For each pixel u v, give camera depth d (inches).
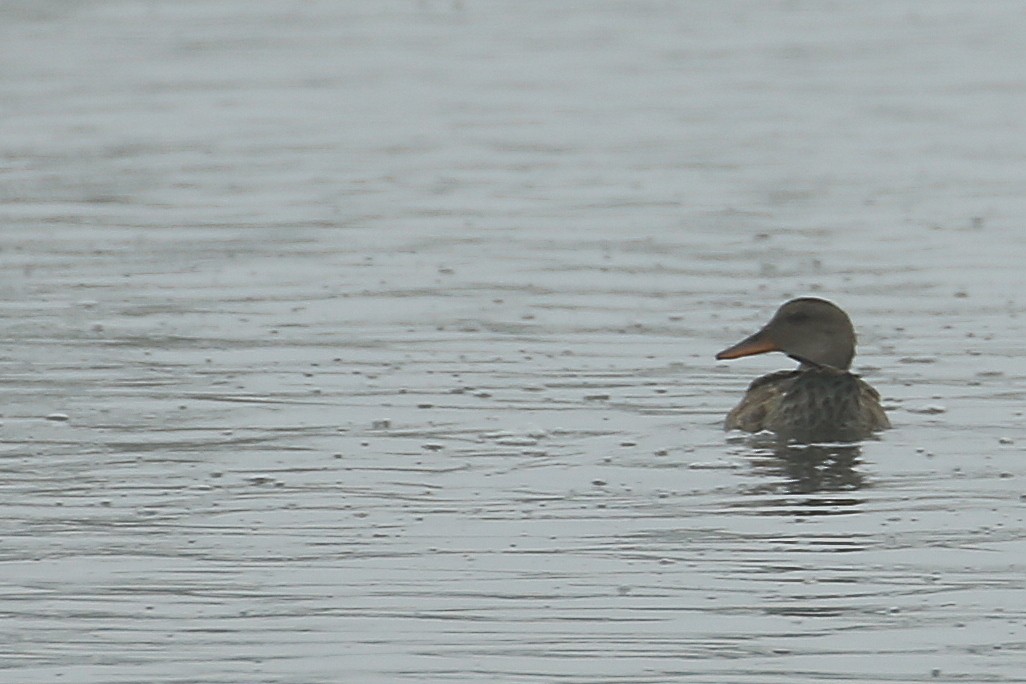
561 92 1327.5
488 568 437.1
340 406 580.7
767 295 739.4
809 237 853.2
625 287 753.6
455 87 1350.9
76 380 610.9
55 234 863.1
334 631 399.5
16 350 649.6
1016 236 849.5
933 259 803.4
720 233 863.1
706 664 381.4
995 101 1279.5
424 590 422.9
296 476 510.6
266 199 949.8
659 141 1131.3
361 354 645.9
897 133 1155.9
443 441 544.1
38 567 438.9
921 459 525.7
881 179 1002.1
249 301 727.1
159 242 844.0
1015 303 722.8
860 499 489.7
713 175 1018.7
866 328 686.5
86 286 753.6
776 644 391.5
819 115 1227.9
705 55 1513.3
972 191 964.0
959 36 1625.2
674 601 415.2
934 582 426.6
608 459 526.3
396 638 395.5
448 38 1610.5
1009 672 376.2
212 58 1493.6
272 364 631.8
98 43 1583.4
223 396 592.4
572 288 751.1
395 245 837.2
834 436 547.8
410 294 740.0
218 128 1179.3
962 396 593.9
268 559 444.5
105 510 481.4
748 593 420.2
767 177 1010.7
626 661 383.2
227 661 383.2
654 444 541.3
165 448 537.3
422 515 477.1
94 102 1282.0
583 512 478.9
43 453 532.1
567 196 958.4
